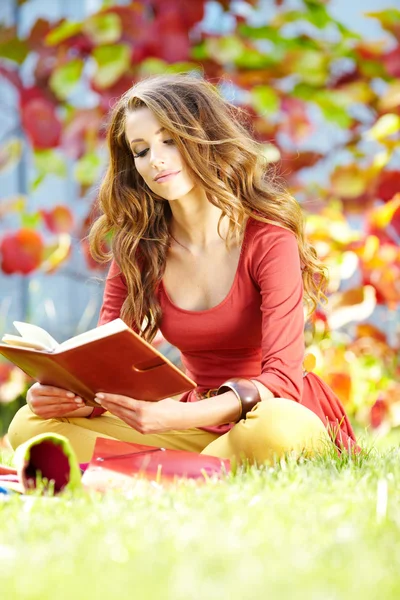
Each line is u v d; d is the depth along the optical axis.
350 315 7.69
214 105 4.80
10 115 10.85
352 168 8.31
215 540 2.79
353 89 8.80
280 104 8.59
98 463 4.03
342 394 7.84
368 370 8.23
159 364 3.90
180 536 2.84
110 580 2.43
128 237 4.98
